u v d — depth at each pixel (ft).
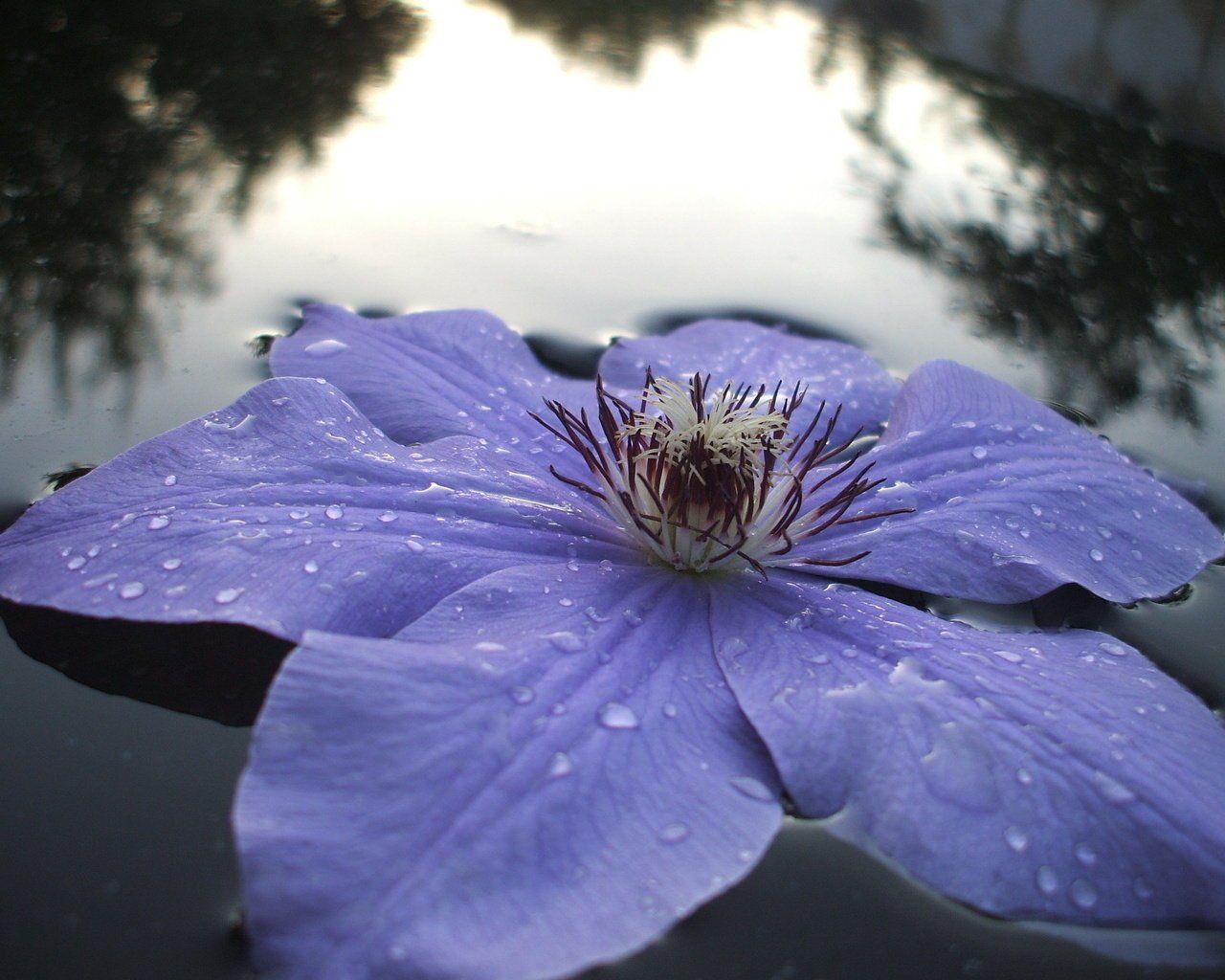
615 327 0.75
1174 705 0.48
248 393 0.55
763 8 1.22
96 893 0.42
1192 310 0.83
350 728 0.41
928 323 0.79
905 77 1.12
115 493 0.51
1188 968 0.42
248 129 0.91
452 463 0.56
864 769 0.45
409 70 1.02
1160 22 1.01
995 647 0.50
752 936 0.42
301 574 0.48
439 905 0.38
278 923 0.37
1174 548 0.58
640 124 0.99
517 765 0.41
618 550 0.55
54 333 0.68
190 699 0.48
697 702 0.47
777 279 0.82
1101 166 0.98
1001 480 0.59
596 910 0.39
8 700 0.47
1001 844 0.43
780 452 0.55
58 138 0.86
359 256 0.78
